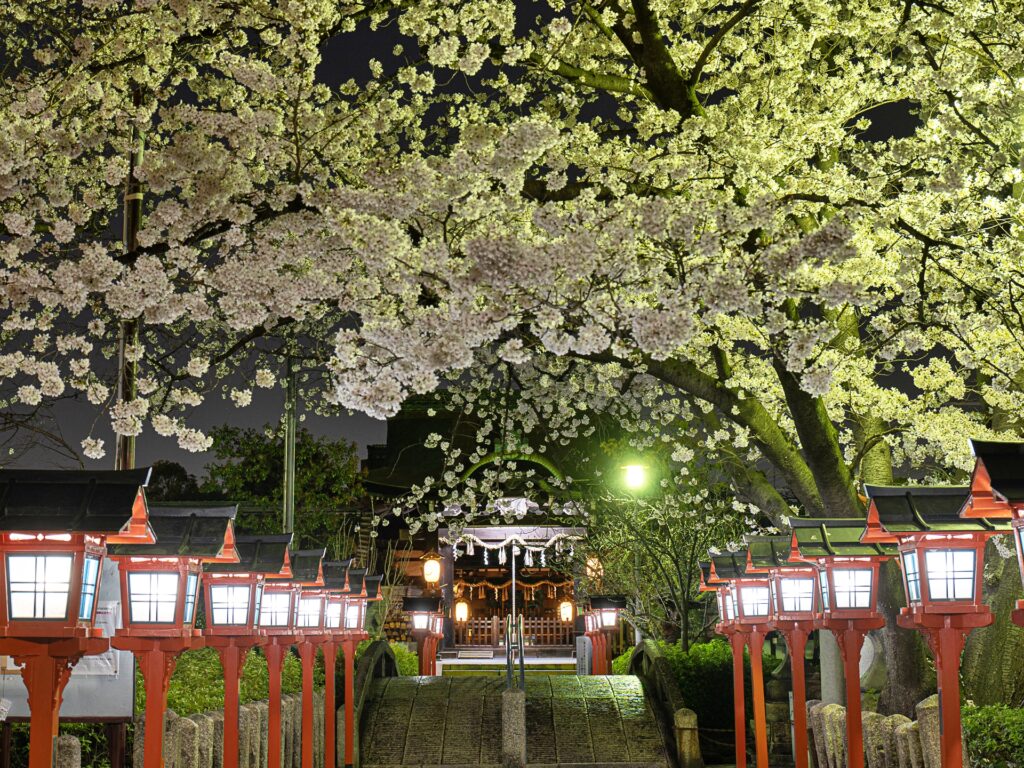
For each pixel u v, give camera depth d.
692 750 16.92
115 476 6.37
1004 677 13.24
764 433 12.17
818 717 13.54
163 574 7.59
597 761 17.48
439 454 33.50
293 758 15.09
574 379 14.85
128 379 9.91
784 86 12.73
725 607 13.70
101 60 9.80
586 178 9.16
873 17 11.79
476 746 18.03
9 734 9.06
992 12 10.05
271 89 8.42
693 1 12.19
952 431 12.78
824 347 10.45
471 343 7.55
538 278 7.14
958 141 10.90
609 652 27.44
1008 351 10.48
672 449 21.27
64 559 6.11
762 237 8.87
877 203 10.28
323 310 8.79
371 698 20.19
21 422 12.54
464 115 11.28
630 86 10.83
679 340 7.02
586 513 23.25
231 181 8.08
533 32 11.48
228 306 8.32
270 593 11.89
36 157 9.20
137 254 8.35
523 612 39.72
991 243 10.62
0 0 9.93
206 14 8.96
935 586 7.54
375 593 17.42
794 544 11.06
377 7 9.54
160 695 7.57
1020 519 6.12
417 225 8.46
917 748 10.42
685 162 9.09
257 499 26.91
